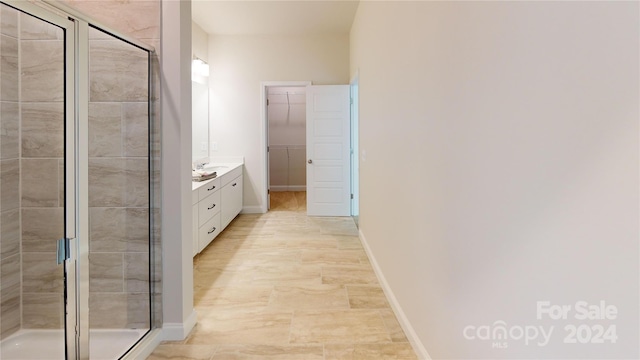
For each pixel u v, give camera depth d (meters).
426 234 1.76
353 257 3.66
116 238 2.11
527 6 0.94
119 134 2.08
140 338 2.04
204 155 5.47
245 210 5.82
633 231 0.66
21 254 2.04
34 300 2.06
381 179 2.91
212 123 5.69
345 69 5.60
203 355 1.97
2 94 1.99
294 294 2.77
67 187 1.78
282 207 6.38
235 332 2.21
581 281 0.78
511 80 1.02
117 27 2.07
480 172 1.21
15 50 1.97
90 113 2.06
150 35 2.06
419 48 1.84
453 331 1.44
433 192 1.66
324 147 5.50
